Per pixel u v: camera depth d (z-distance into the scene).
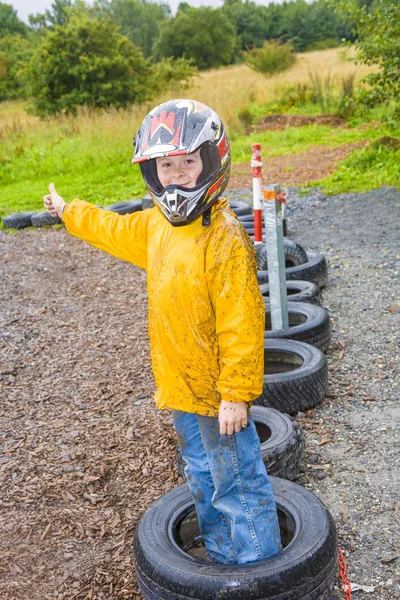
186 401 2.28
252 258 2.14
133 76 27.14
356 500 3.33
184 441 2.47
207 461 2.46
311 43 85.62
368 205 9.98
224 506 2.41
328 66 30.48
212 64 69.25
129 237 2.44
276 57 30.89
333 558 2.47
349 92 21.19
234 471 2.34
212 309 2.18
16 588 2.93
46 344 6.06
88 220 2.53
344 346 5.24
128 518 3.37
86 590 2.89
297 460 3.52
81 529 3.32
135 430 4.27
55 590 2.91
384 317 5.74
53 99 27.36
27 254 9.59
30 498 3.61
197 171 2.11
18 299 7.56
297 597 2.32
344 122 19.64
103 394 4.89
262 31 88.69
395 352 5.02
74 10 27.83
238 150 17.00
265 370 4.71
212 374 2.24
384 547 2.97
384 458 3.68
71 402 4.80
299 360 4.57
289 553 2.40
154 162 2.18
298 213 10.12
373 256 7.51
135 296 7.31
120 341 5.98
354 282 6.74
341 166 12.75
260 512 2.40
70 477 3.79
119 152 17.06
